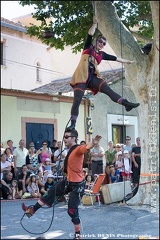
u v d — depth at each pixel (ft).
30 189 39.42
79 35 39.55
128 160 42.88
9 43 70.79
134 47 33.32
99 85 21.95
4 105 48.42
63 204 34.45
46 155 43.21
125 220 27.22
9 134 48.73
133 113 63.93
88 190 34.91
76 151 21.27
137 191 33.63
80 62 21.91
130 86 34.47
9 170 39.19
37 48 76.59
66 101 55.62
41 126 52.37
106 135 59.67
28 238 21.81
